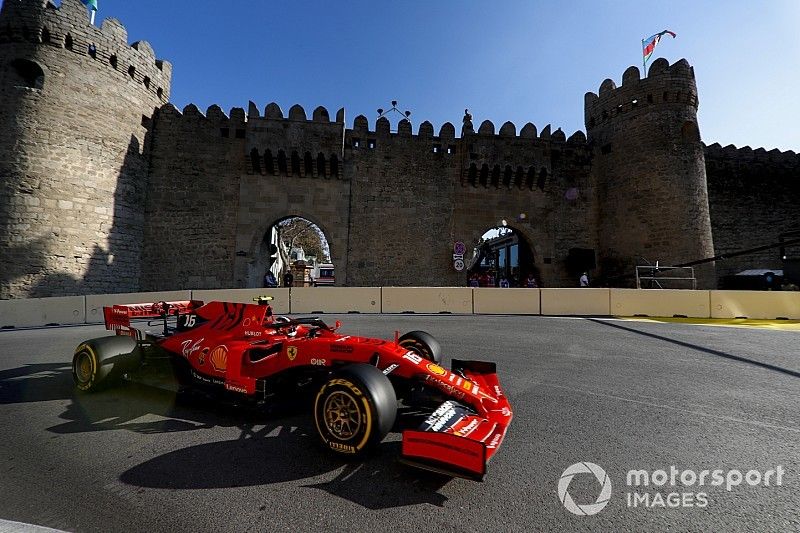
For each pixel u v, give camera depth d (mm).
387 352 3389
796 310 11906
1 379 5094
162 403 4148
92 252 15742
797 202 23469
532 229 21625
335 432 2967
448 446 2387
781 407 4105
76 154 15344
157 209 18594
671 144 18984
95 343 4441
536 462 2875
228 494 2428
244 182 19484
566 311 13141
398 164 20891
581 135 22766
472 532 2064
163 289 18312
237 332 4191
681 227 18453
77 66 15516
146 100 18500
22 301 11492
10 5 14633
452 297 13672
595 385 4891
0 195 13828
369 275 20062
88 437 3289
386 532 2062
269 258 23656
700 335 8828
